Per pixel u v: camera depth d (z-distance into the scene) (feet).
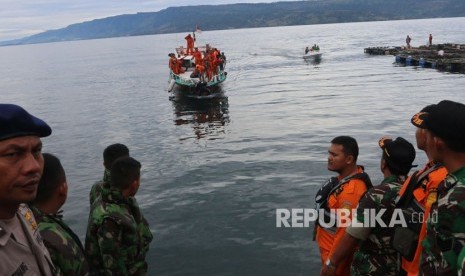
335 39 452.76
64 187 11.24
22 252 6.07
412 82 118.62
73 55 578.25
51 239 8.70
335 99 97.81
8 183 5.97
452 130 8.89
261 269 26.11
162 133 72.90
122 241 13.12
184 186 43.16
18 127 6.12
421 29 645.51
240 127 73.10
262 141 61.46
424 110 12.23
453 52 180.96
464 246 8.24
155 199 39.73
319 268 25.79
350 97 99.50
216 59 115.34
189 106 101.45
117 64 306.14
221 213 35.19
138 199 40.09
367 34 548.31
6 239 5.88
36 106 120.88
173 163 52.75
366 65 176.76
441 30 582.35
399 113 76.59
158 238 31.19
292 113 83.30
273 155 53.16
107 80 189.47
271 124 73.87
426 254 9.42
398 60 178.91
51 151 64.13
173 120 84.64
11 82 219.41
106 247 12.73
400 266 12.24
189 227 32.81
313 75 152.76
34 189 6.27
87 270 9.19
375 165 46.11
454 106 9.25
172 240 30.71
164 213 36.04
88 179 48.44
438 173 11.09
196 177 46.01
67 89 163.73
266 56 267.59
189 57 133.39
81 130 80.23
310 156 51.57
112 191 13.38
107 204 13.30
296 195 38.42
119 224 12.90
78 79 206.59
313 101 97.19
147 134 73.05
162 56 367.04
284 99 102.58
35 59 549.54
